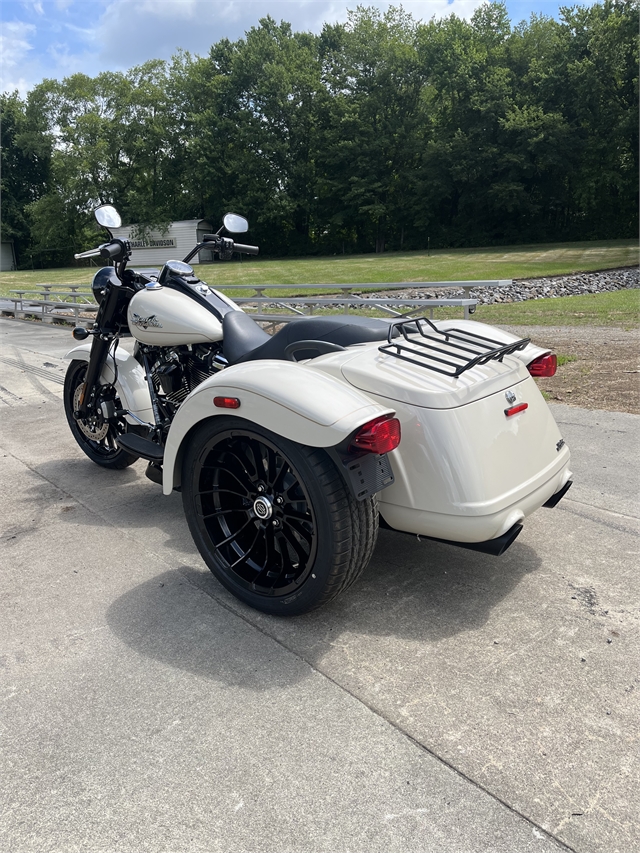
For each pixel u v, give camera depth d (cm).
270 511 255
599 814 168
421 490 243
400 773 183
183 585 293
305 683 223
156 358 389
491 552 246
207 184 5347
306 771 185
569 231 4878
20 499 406
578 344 872
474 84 4712
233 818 170
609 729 197
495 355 253
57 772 188
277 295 1628
